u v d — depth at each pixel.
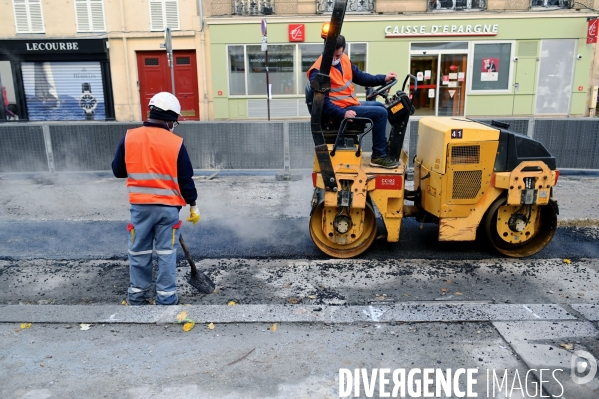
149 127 3.93
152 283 4.56
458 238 4.93
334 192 4.78
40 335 3.50
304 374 3.04
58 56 16.09
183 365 3.14
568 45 15.39
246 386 2.93
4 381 2.98
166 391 2.88
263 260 5.13
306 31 15.61
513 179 4.74
